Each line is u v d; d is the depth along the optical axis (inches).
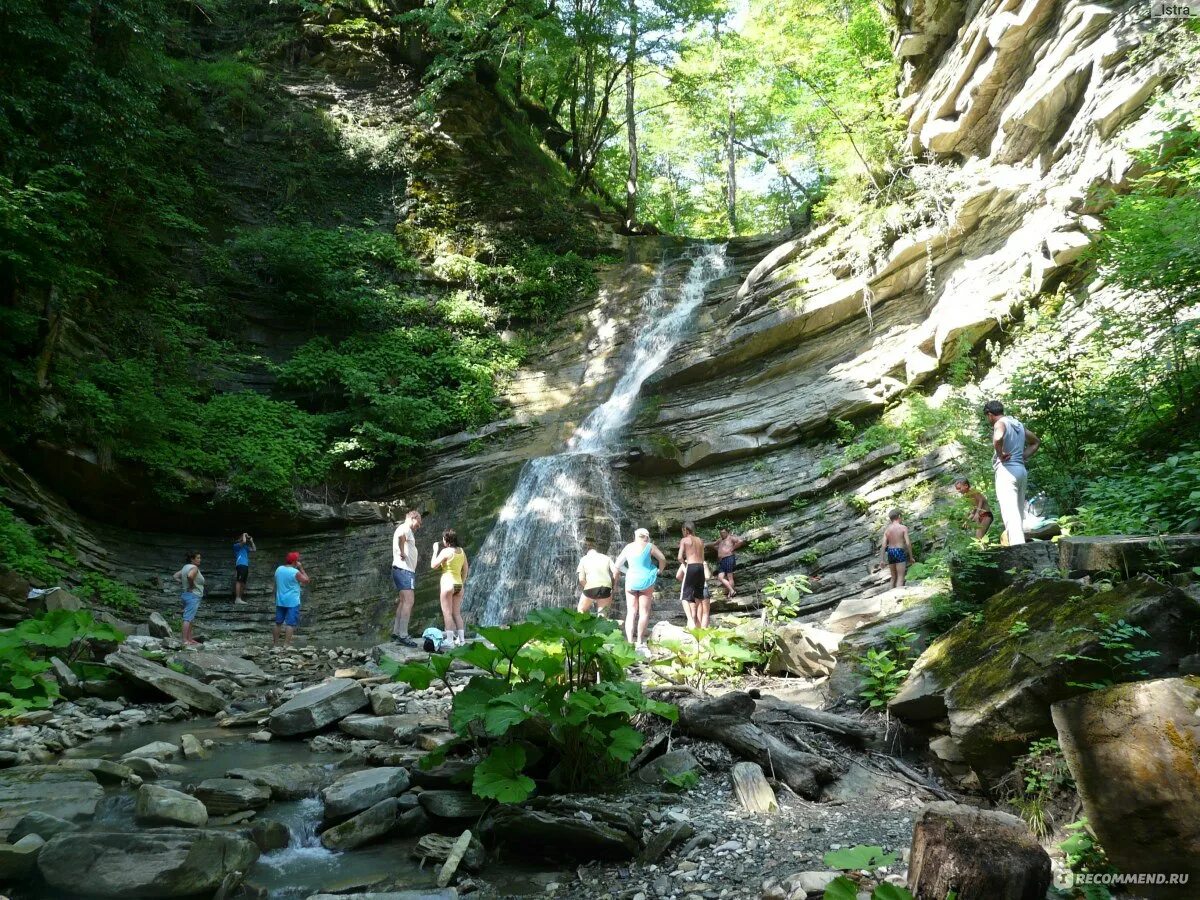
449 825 211.0
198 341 788.0
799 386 715.4
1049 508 348.8
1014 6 579.2
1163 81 472.7
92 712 318.7
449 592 460.8
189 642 511.8
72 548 561.6
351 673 390.9
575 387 879.1
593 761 224.4
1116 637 176.1
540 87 1327.5
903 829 190.5
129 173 743.1
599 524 658.2
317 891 175.5
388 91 1098.1
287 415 775.1
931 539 483.5
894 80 749.9
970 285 598.5
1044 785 177.9
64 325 619.5
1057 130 572.7
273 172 984.9
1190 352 340.2
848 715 258.5
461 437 823.7
